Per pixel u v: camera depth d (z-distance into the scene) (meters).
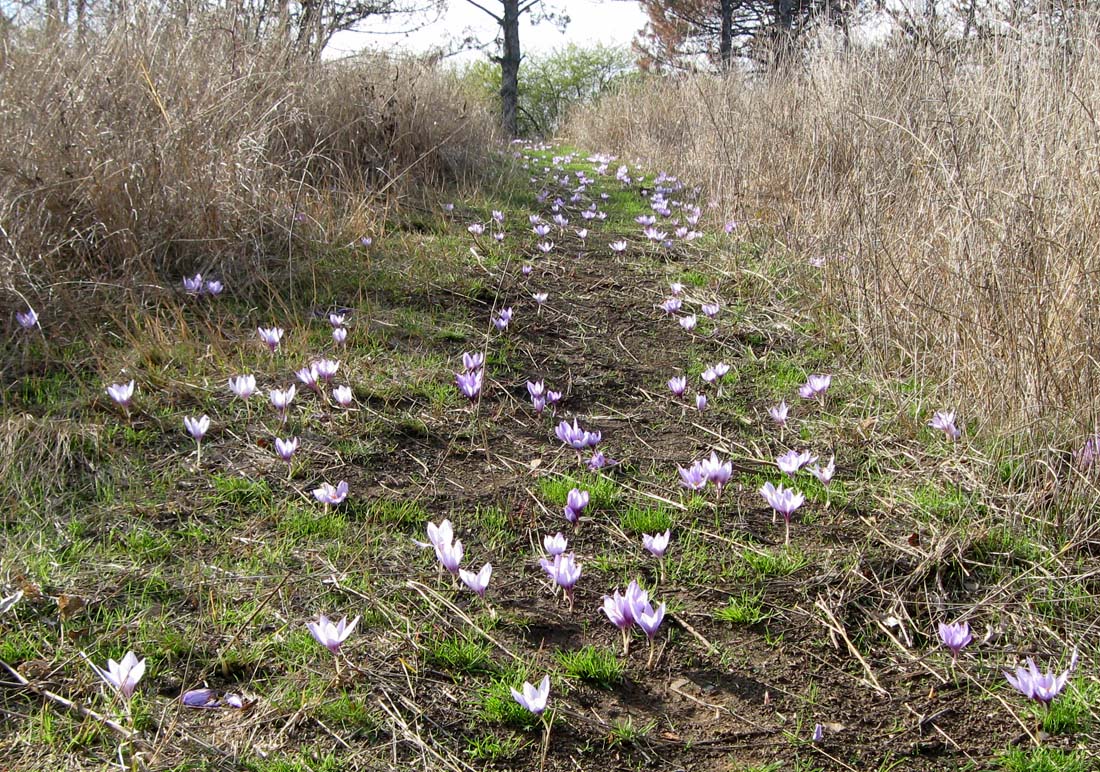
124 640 2.16
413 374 3.91
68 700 1.93
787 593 2.56
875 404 3.83
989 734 2.03
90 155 4.17
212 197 4.55
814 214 5.75
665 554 2.75
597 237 6.71
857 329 4.41
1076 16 3.83
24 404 3.16
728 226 6.48
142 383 3.43
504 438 3.48
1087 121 3.39
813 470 2.96
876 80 5.57
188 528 2.66
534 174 9.80
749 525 2.92
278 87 5.86
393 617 2.35
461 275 5.26
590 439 3.12
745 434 3.64
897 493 3.11
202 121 4.78
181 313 3.87
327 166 6.38
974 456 3.24
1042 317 3.07
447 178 7.93
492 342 4.43
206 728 1.92
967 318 3.55
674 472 3.29
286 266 4.71
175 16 5.36
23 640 2.12
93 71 4.54
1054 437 2.99
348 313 4.45
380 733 1.95
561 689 2.12
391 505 2.88
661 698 2.13
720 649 2.31
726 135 7.50
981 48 4.47
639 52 24.67
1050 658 2.29
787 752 1.96
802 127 6.45
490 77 31.00
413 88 7.87
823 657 2.30
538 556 2.71
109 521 2.65
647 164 11.36
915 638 2.39
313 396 3.57
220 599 2.35
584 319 4.90
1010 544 2.74
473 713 2.03
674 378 3.86
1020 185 3.45
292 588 2.43
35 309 3.66
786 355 4.49
